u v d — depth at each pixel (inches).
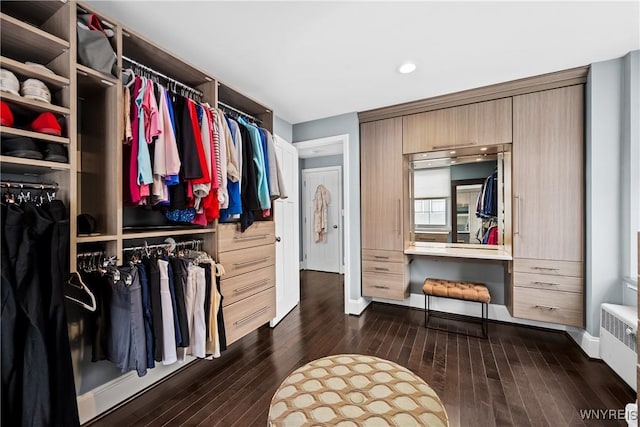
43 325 39.0
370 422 36.4
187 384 70.0
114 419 57.9
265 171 83.7
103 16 50.8
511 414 58.7
